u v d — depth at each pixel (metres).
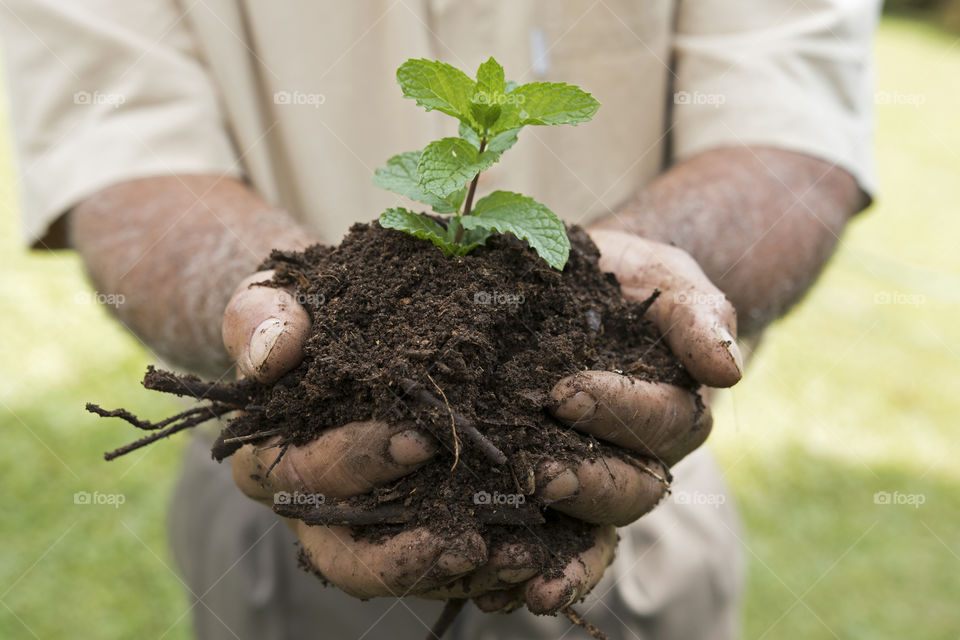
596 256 1.25
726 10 1.83
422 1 1.74
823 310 4.76
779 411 3.91
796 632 2.77
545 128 1.81
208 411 1.12
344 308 1.08
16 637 2.61
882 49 9.80
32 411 3.59
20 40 1.66
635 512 1.08
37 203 1.62
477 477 1.01
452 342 1.01
